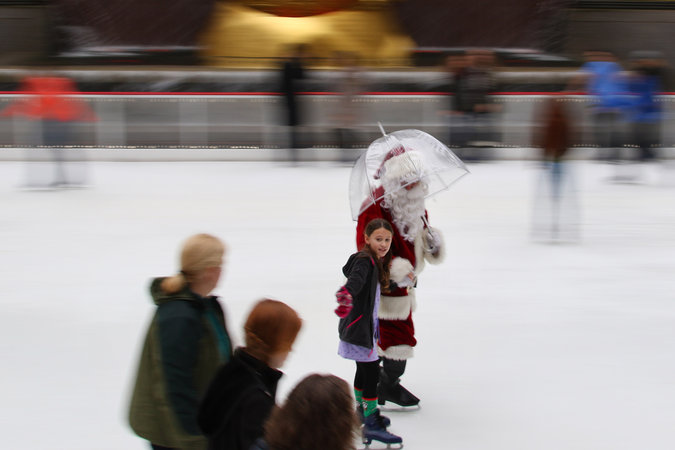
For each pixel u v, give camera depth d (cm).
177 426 348
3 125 1794
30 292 843
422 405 586
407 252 546
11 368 642
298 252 1015
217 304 379
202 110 1841
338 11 2525
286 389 596
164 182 1530
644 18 2836
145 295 836
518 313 794
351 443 258
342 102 1739
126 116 1831
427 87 2203
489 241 1088
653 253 1034
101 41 2638
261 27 2475
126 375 629
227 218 1212
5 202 1320
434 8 2688
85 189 1450
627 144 1589
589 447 522
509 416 568
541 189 1191
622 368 657
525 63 2598
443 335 729
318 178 1591
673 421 561
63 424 545
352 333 505
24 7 2730
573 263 981
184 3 2619
